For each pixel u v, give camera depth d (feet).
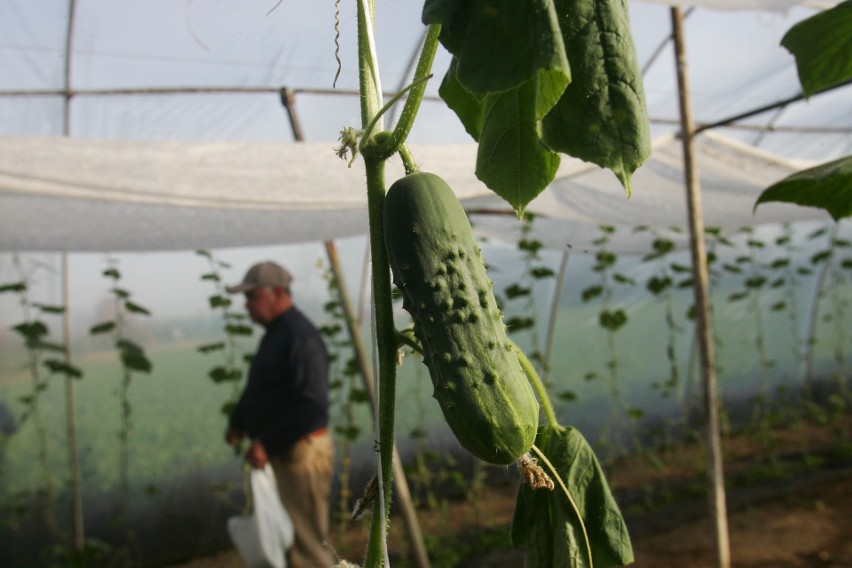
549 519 4.03
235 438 19.30
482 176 3.59
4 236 16.52
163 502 26.63
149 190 13.02
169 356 26.35
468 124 3.85
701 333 16.10
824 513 25.62
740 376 38.63
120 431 24.86
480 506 29.35
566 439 3.97
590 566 3.62
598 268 28.89
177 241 17.89
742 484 29.63
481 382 3.05
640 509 27.61
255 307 17.85
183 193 13.17
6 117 18.20
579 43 3.04
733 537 24.17
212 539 27.12
